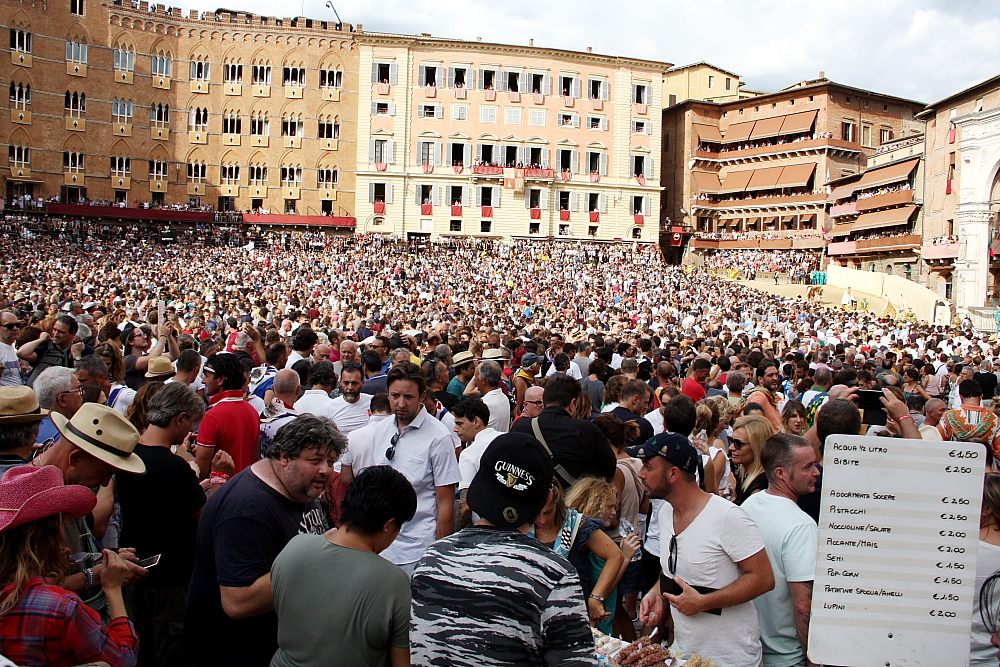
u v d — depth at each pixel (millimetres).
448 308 36469
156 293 30062
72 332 12078
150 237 69625
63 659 4133
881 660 4570
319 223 76938
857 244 72938
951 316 51906
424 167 78625
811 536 5539
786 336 32438
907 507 4574
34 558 4086
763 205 86125
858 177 75312
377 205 77875
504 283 55750
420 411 7559
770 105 86250
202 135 77125
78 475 5473
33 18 69250
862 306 56594
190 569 6301
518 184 79312
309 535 4629
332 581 4375
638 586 7496
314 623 4344
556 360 12844
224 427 7656
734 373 11508
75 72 71438
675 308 46844
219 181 77750
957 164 59375
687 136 88375
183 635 5461
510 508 4238
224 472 7137
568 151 82375
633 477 7625
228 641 5242
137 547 6164
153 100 75500
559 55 81125
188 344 14992
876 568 4574
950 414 10367
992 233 57938
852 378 10883
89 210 69250
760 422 7348
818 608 4598
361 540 4523
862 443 4559
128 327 16531
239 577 4961
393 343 15578
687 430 7762
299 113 78688
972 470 4578
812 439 7879
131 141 74438
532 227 80938
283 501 5289
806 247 81500
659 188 84938
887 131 86312
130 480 6133
